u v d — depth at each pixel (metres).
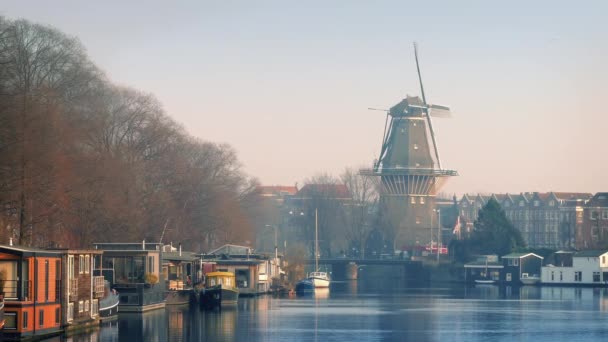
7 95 166.50
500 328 161.12
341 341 140.50
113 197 198.75
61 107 191.50
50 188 168.50
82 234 188.62
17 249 115.94
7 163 159.88
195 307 188.88
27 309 117.12
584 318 180.00
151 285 172.25
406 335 149.25
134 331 140.38
